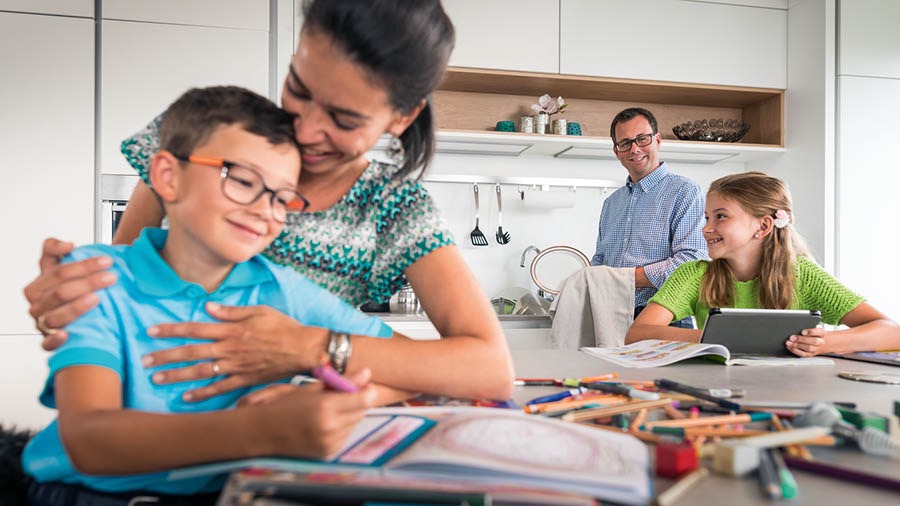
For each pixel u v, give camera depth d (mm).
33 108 2596
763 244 1805
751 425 696
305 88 709
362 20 667
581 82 3203
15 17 2584
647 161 2873
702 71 3287
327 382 564
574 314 2719
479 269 3367
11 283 2566
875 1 3248
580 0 3146
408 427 632
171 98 2717
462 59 3023
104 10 2668
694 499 473
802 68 3305
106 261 676
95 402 590
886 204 3270
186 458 539
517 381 1034
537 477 480
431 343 802
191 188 677
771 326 1345
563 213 3455
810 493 490
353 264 924
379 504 427
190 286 712
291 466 516
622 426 678
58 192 2611
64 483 611
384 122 758
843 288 1726
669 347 1367
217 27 2758
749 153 3443
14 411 2537
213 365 697
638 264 2871
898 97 3271
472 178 3291
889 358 1288
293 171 717
